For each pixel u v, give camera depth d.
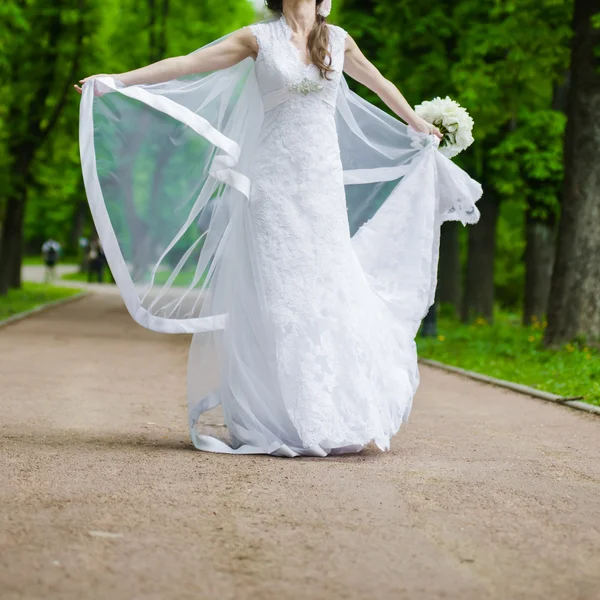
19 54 32.06
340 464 7.23
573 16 18.50
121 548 4.77
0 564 4.44
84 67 33.16
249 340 7.82
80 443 7.83
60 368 14.36
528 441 8.62
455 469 7.09
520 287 43.41
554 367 15.59
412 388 8.26
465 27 23.28
